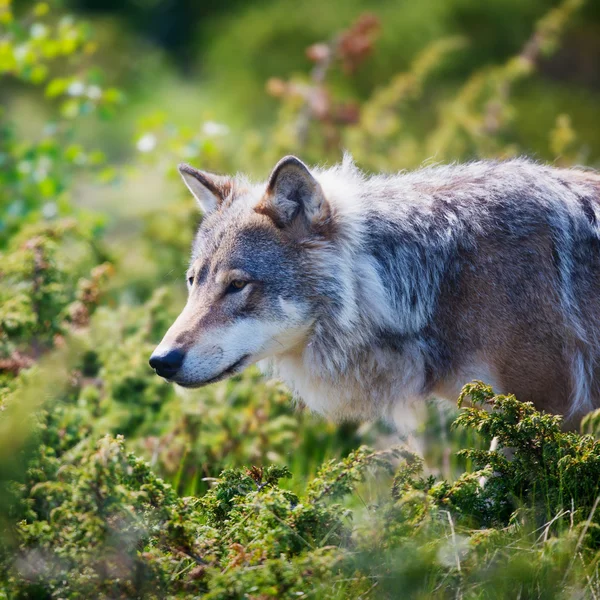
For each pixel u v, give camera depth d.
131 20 40.22
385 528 6.93
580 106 26.98
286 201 8.90
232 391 11.57
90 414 10.55
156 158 16.12
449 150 17.27
